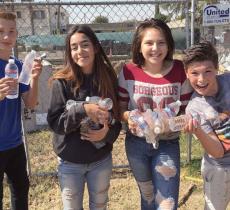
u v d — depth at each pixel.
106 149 3.07
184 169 5.32
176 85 3.00
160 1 4.84
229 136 2.83
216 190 2.97
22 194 3.46
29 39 7.97
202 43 2.84
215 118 2.82
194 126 2.64
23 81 3.14
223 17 5.07
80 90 2.97
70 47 2.96
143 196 3.27
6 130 3.19
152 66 3.01
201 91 2.86
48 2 4.58
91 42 2.94
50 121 2.95
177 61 3.10
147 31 2.95
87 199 4.62
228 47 5.79
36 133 7.19
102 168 3.11
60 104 2.94
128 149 3.17
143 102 3.01
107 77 3.02
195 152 5.87
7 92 2.95
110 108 2.89
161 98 2.98
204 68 2.78
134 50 3.07
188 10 5.00
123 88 3.10
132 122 2.88
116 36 7.26
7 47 3.15
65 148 2.99
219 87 2.91
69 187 3.08
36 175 5.15
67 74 2.95
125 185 4.98
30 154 6.13
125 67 3.13
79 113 2.79
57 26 8.66
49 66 7.24
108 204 4.54
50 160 5.86
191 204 4.51
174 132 3.02
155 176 3.04
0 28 3.10
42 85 7.25
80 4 4.68
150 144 3.05
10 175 3.40
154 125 2.77
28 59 3.12
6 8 4.44
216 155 2.80
